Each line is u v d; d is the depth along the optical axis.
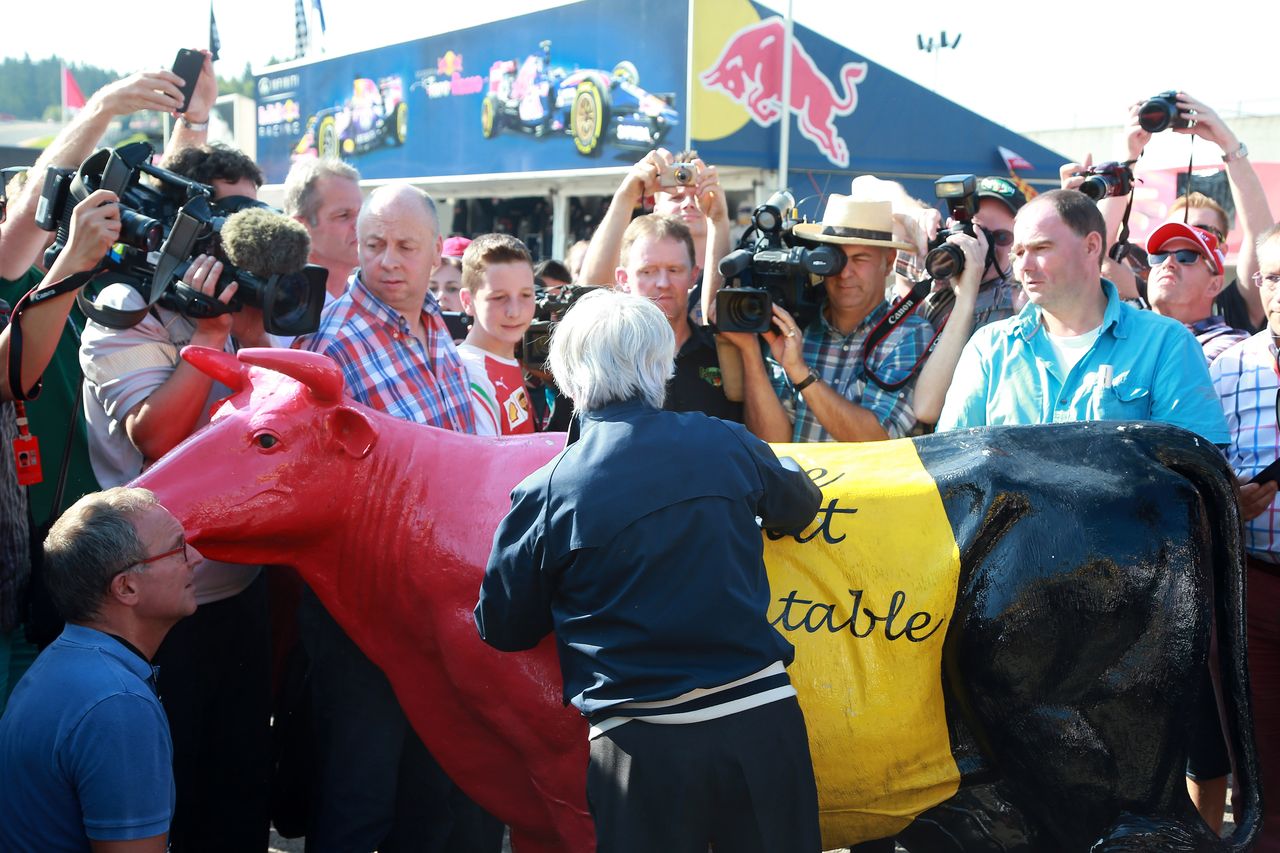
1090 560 2.49
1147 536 2.50
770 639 2.29
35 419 3.66
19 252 3.59
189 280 2.93
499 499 2.70
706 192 4.21
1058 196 3.20
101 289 3.76
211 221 3.04
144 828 2.31
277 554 2.76
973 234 4.25
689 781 2.21
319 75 14.04
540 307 3.93
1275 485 3.34
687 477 2.28
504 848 4.27
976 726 2.61
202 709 3.17
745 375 3.66
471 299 4.36
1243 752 2.69
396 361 3.31
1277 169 9.53
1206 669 2.59
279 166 15.18
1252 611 3.57
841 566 2.56
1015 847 2.66
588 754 2.57
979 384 3.37
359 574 2.74
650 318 2.40
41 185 3.60
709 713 2.22
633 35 9.56
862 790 2.57
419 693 2.80
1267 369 3.60
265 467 2.63
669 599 2.22
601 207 11.29
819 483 2.68
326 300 4.13
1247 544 3.57
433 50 11.97
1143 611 2.50
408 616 2.72
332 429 2.68
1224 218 5.37
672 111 9.29
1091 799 2.54
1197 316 4.38
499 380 4.15
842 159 10.26
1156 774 2.54
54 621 3.11
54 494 3.48
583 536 2.24
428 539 2.67
